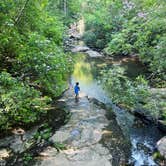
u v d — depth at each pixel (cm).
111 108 1243
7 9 1175
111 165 757
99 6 3388
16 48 1168
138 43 1962
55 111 1095
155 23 1753
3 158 731
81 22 4016
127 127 1062
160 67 1505
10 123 893
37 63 1095
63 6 3575
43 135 877
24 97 931
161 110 1091
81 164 744
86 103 1252
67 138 876
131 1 2673
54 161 745
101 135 926
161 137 988
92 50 2950
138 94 1238
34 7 1317
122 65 2144
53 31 1573
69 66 1483
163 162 814
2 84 919
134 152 875
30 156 758
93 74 1984
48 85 1235
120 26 2823
